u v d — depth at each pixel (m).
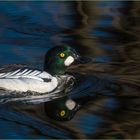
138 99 14.69
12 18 20.39
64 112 14.01
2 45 17.86
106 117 13.68
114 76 16.16
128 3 22.12
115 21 20.36
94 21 20.34
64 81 15.74
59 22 20.06
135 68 16.66
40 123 13.29
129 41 18.59
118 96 14.91
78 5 21.61
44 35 18.92
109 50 17.83
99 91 15.36
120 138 12.73
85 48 17.91
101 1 21.81
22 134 12.69
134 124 13.34
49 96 15.10
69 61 15.96
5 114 13.74
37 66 16.33
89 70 16.48
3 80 14.86
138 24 20.16
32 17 20.47
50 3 21.92
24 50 17.55
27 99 14.80
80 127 13.17
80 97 15.06
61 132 12.85
